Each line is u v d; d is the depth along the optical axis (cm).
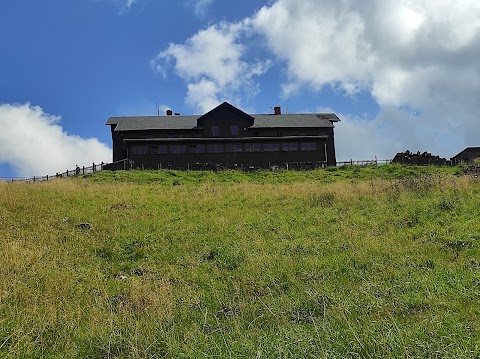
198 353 589
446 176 2270
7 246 1188
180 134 5203
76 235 1402
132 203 1997
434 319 641
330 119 5778
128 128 5144
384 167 3934
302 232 1422
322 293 821
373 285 837
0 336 654
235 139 4772
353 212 1645
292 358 545
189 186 2772
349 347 568
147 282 980
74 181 2952
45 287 927
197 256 1210
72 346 655
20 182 2588
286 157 4838
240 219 1669
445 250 1052
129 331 680
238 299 845
